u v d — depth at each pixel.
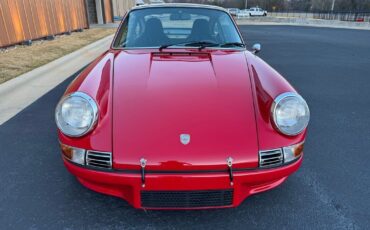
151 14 2.89
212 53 2.51
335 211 2.02
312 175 2.44
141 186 1.68
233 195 1.74
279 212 2.01
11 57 6.55
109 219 1.92
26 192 2.16
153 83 2.00
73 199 2.10
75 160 1.75
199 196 1.73
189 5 3.01
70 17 11.72
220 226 1.88
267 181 1.81
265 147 1.72
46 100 4.12
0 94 4.32
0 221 1.88
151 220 1.92
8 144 2.88
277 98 1.80
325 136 3.17
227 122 1.77
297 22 26.75
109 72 2.14
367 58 8.24
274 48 9.95
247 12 42.12
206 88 1.97
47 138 3.01
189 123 1.75
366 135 3.20
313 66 6.98
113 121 1.76
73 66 6.21
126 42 2.71
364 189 2.27
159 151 1.65
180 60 2.33
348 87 5.17
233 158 1.67
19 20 7.88
